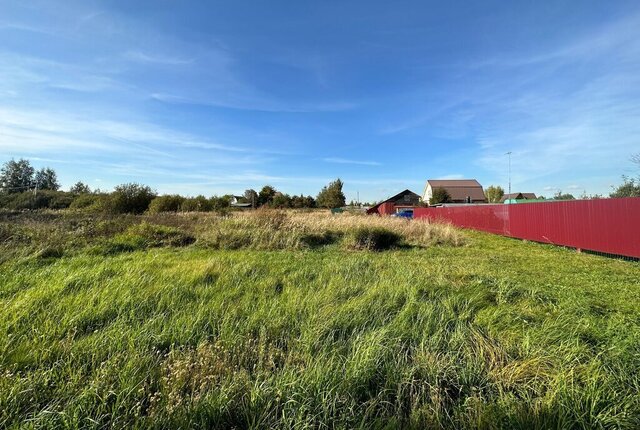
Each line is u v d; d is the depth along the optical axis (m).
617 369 2.56
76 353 2.55
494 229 17.22
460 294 4.32
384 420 1.99
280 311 3.61
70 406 1.94
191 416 1.90
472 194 62.50
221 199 35.16
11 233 8.50
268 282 4.96
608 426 1.98
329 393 2.09
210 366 2.43
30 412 1.93
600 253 9.88
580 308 4.02
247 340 2.89
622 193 16.42
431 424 1.96
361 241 10.54
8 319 3.16
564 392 2.17
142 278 4.76
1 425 1.82
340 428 1.86
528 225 13.72
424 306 3.76
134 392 2.11
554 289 5.18
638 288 5.38
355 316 3.42
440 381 2.37
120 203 24.09
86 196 28.64
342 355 2.65
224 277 5.10
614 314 3.94
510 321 3.50
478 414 2.01
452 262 8.09
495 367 2.55
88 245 8.37
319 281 5.03
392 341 2.86
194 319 3.28
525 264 7.89
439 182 65.62
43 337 2.77
